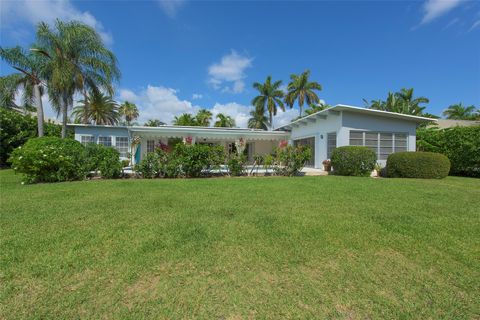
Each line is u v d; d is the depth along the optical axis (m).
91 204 6.68
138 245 4.02
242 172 14.23
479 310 2.58
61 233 4.50
